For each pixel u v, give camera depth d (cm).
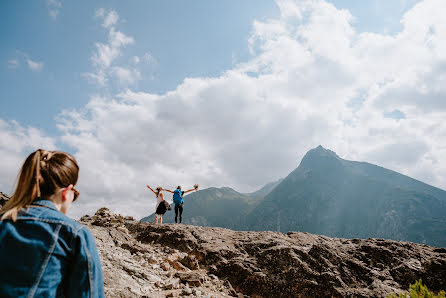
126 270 601
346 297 688
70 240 132
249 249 948
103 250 678
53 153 153
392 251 859
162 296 536
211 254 914
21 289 112
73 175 155
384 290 681
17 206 130
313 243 991
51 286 120
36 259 118
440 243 18975
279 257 862
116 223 1137
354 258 855
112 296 462
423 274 738
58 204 150
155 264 721
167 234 1049
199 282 676
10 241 119
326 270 796
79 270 132
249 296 752
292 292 744
